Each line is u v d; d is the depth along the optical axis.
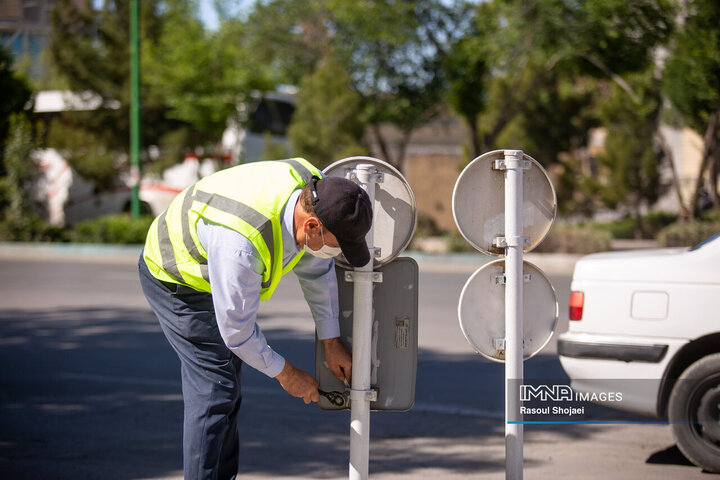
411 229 2.92
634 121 23.06
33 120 25.59
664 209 26.61
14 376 7.13
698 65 15.93
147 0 26.27
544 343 3.05
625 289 4.44
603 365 4.45
